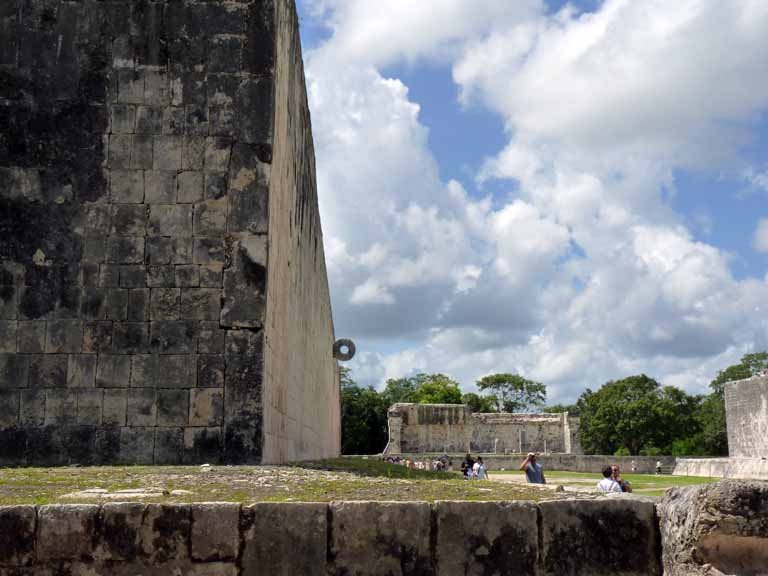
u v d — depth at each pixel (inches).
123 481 315.0
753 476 2031.3
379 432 3590.1
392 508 246.5
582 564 250.4
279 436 565.3
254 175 485.7
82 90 490.6
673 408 3587.6
